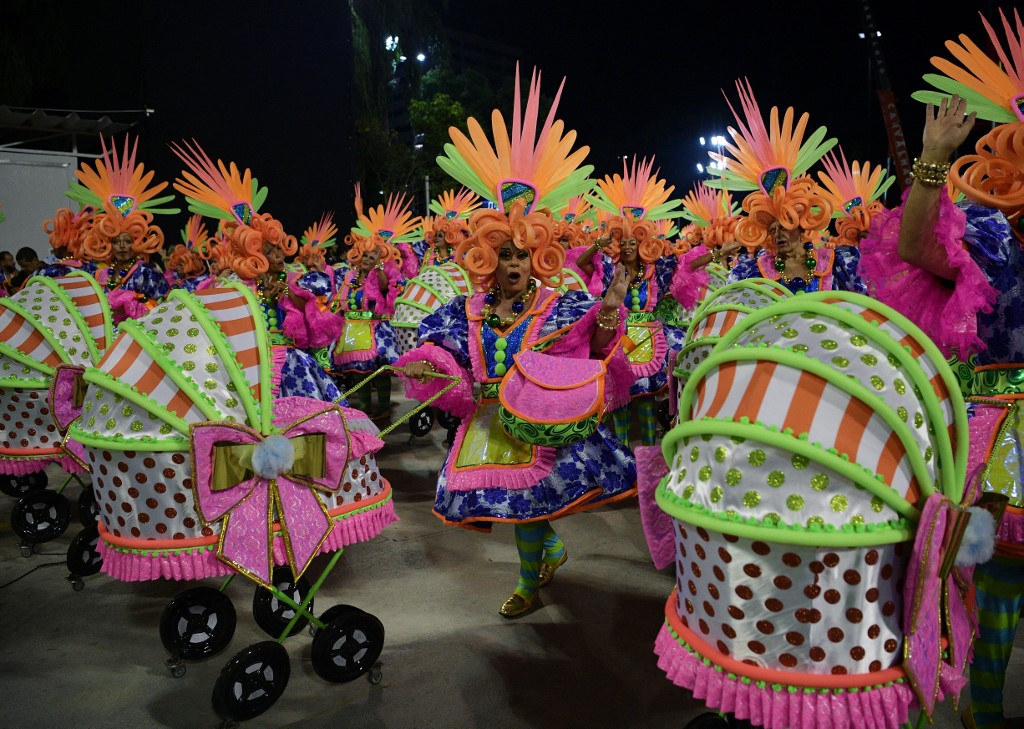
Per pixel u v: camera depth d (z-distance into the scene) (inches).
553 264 125.6
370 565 159.2
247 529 98.1
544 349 126.4
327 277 167.6
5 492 188.2
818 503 61.6
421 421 264.5
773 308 68.9
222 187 182.5
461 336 129.8
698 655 68.5
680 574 71.5
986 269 78.8
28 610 142.9
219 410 97.6
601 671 115.7
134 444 94.6
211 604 119.0
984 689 89.0
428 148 1022.4
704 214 321.4
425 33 1018.7
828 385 62.9
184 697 112.0
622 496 126.5
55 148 641.0
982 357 86.3
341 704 108.3
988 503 71.9
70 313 170.2
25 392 161.0
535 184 131.2
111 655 125.3
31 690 114.4
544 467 122.5
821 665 63.2
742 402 65.2
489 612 136.6
